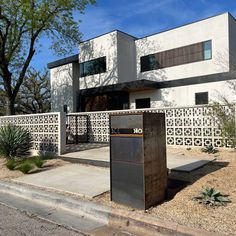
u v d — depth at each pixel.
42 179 6.59
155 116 4.53
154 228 3.69
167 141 9.92
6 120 11.89
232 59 16.31
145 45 20.00
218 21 16.41
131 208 4.32
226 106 8.65
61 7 18.39
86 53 21.66
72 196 5.14
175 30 18.31
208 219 3.69
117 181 4.59
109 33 20.06
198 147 9.09
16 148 9.30
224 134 8.38
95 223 4.19
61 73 23.81
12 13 17.38
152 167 4.37
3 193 6.11
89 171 7.16
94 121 12.88
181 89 17.39
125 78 19.98
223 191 4.72
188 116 9.43
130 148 4.39
